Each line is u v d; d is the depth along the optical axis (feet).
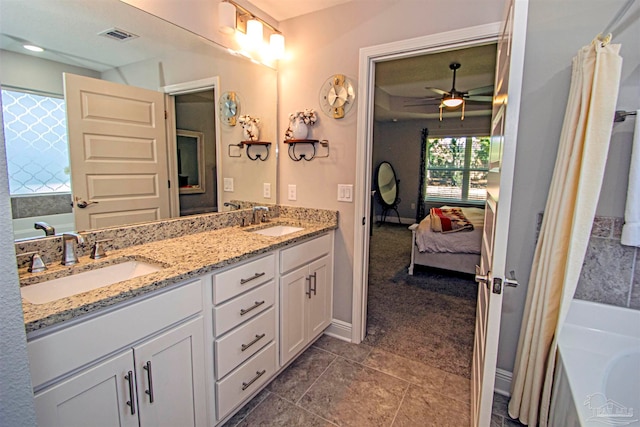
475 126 21.97
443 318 9.05
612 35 4.68
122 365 3.58
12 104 3.94
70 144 4.54
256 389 5.67
